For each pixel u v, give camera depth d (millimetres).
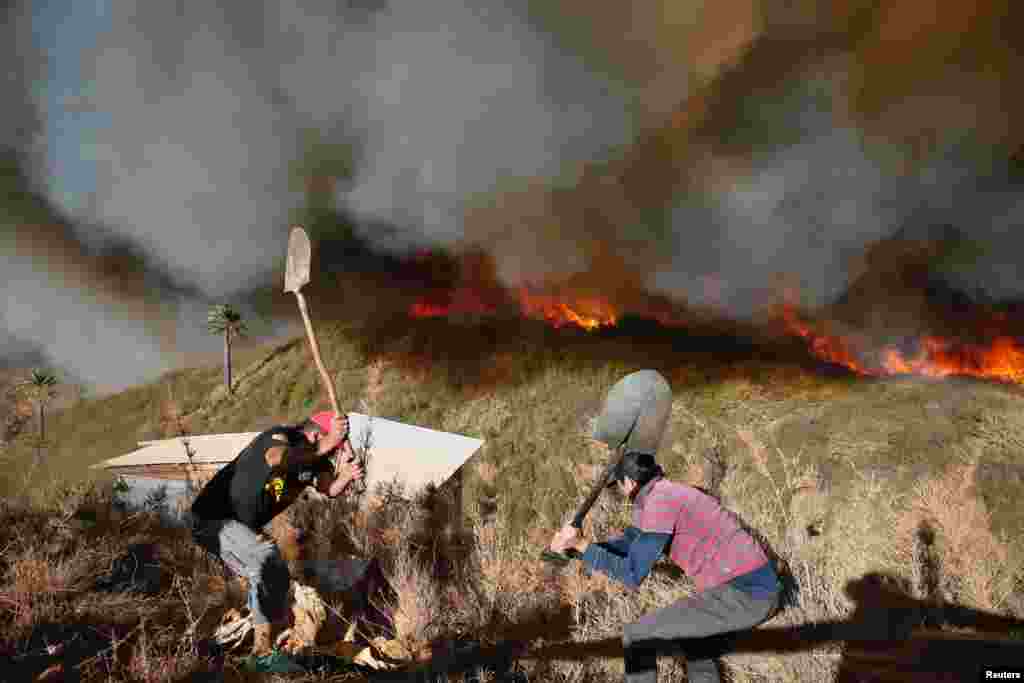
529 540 5176
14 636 3305
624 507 5094
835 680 3260
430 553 5391
